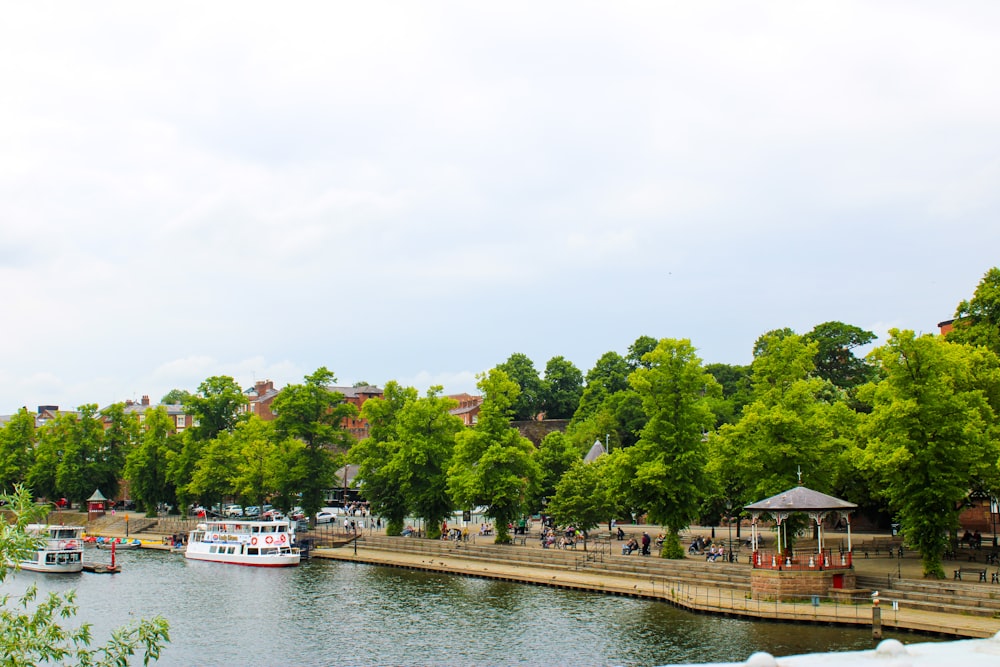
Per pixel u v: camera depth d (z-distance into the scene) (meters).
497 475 105.81
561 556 95.38
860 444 87.00
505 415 111.00
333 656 60.03
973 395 74.19
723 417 149.62
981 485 77.81
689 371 87.12
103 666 26.39
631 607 72.25
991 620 57.66
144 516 167.62
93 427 179.38
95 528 164.75
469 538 119.19
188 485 150.12
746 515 95.00
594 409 180.12
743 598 70.44
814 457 77.31
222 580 98.75
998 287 90.25
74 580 100.19
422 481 121.38
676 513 85.88
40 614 25.20
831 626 60.81
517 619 69.69
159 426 165.88
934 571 67.94
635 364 193.25
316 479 136.12
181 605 81.50
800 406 79.81
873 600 56.59
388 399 131.62
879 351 71.62
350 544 126.00
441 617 71.88
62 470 173.50
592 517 101.44
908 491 69.62
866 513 110.31
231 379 160.50
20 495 25.92
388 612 74.94
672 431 87.31
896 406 68.50
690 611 68.69
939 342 75.69
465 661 57.50
